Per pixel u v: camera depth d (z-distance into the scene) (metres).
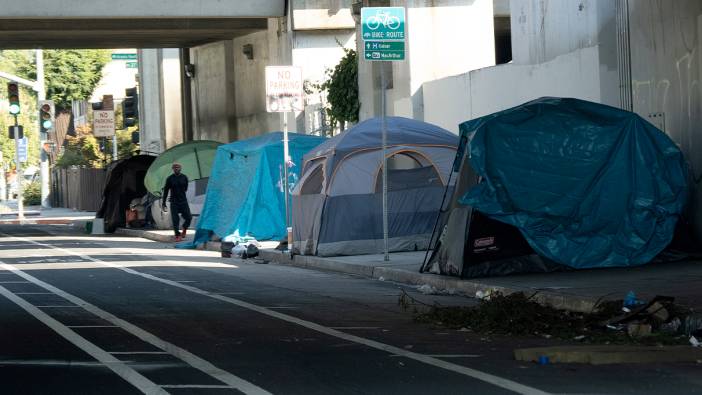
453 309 13.83
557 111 18.66
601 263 18.12
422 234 24.16
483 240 17.83
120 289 17.92
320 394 8.90
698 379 9.51
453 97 27.84
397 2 30.03
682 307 12.77
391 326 13.22
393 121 24.86
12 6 36.06
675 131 19.28
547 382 9.39
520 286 16.23
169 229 37.19
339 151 23.89
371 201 23.81
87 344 11.71
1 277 20.27
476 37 30.11
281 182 29.19
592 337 11.81
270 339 12.09
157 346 11.58
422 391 9.02
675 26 18.94
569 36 23.48
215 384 9.36
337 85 34.22
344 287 18.38
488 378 9.60
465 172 18.70
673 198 18.53
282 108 25.92
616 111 18.69
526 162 18.14
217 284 18.86
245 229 28.67
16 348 11.43
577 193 18.19
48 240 33.88
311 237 23.75
